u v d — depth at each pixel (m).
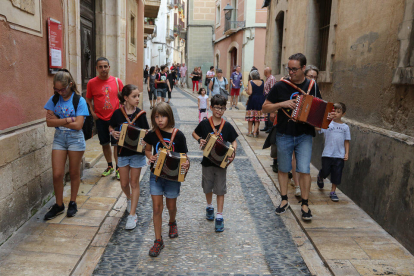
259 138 8.60
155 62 41.88
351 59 5.10
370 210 4.18
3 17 3.27
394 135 3.76
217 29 24.97
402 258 3.22
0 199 3.21
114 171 5.52
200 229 3.85
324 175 4.69
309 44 7.12
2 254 3.09
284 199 4.26
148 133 3.38
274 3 10.99
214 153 3.55
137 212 4.23
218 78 11.04
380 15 4.26
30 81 3.90
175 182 3.37
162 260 3.20
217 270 3.06
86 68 7.46
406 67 3.55
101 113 5.08
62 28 4.78
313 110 3.71
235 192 5.00
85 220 3.83
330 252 3.31
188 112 13.07
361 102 4.73
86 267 3.03
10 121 3.46
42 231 3.55
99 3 8.03
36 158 3.99
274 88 4.01
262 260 3.25
